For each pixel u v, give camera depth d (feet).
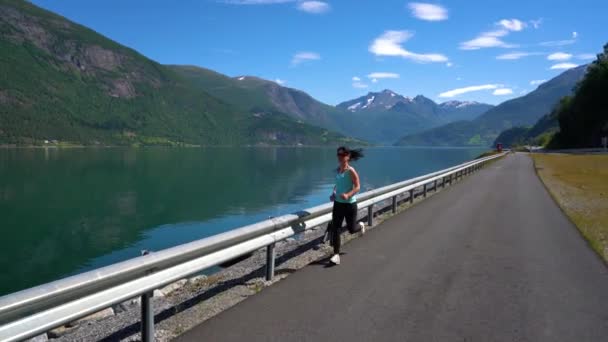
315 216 27.71
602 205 49.29
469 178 91.61
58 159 441.27
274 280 21.50
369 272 22.53
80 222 118.52
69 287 11.80
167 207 137.59
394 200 44.34
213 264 17.72
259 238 20.90
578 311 17.12
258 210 124.67
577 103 337.72
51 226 114.42
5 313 10.52
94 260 80.74
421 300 18.29
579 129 337.52
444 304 17.81
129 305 24.31
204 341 14.49
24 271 76.18
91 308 12.48
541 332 15.17
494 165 144.56
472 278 21.44
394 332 15.11
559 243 29.53
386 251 27.25
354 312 16.94
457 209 46.44
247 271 24.29
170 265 15.70
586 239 30.83
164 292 25.67
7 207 148.56
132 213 129.18
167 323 16.33
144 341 14.56
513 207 47.91
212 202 144.36
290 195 157.48
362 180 198.59
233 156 558.15
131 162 399.44
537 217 40.96
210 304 18.30
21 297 10.79
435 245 28.89
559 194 61.36
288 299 18.52
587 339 14.66
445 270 22.88
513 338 14.69
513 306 17.62
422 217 41.09
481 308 17.39
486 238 31.17
